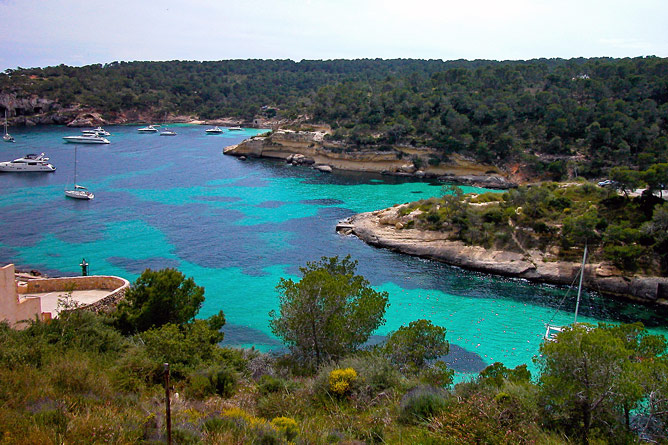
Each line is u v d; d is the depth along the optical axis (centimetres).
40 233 7831
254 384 2558
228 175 13162
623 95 13975
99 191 10775
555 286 6312
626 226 6462
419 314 5419
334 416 2080
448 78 18062
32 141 17312
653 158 9981
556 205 7219
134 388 2219
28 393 1812
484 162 12950
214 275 6419
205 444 1581
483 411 1788
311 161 15175
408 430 1877
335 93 17512
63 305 3581
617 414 1927
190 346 2744
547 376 1972
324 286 3195
